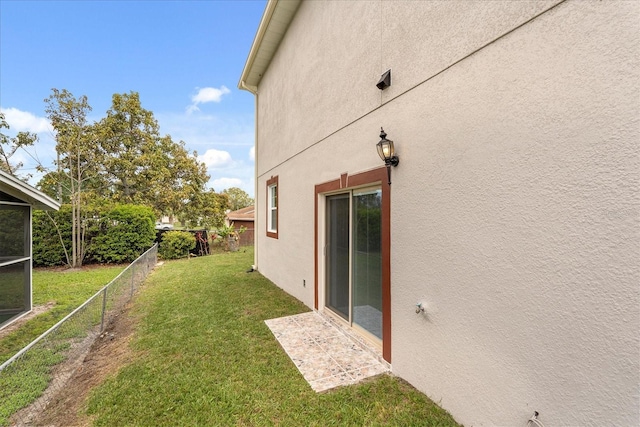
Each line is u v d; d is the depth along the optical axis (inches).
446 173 109.0
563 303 74.2
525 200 82.8
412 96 126.3
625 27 63.7
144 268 357.1
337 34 190.9
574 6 72.4
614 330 65.1
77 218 471.2
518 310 84.5
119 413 112.2
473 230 98.3
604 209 66.9
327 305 217.8
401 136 132.6
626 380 63.1
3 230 231.6
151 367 144.8
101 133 644.1
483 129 94.9
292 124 271.6
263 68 365.7
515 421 85.0
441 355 111.2
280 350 161.0
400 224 132.8
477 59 97.0
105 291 199.2
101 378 139.7
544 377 78.0
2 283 227.3
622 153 64.0
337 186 189.0
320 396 120.2
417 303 122.9
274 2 252.1
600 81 67.6
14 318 232.2
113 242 493.7
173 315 221.0
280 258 305.0
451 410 106.7
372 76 153.8
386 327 142.2
